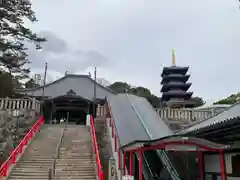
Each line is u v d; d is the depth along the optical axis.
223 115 12.03
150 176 13.77
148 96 51.47
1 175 11.09
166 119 21.59
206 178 12.15
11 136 17.27
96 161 13.18
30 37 25.94
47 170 12.53
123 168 12.94
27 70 28.08
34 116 21.81
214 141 9.16
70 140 17.45
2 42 24.02
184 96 49.50
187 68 51.62
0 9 23.17
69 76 36.78
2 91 27.75
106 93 35.06
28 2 24.69
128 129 16.42
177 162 15.04
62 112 31.16
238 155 9.74
